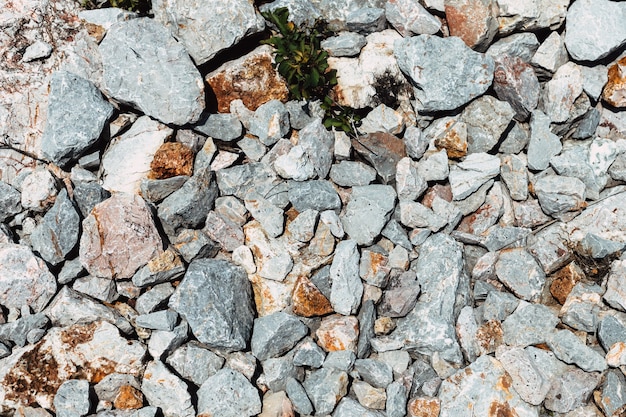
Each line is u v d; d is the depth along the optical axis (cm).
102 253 97
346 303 99
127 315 98
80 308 96
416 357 100
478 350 99
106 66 102
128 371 95
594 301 99
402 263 102
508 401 96
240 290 99
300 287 100
